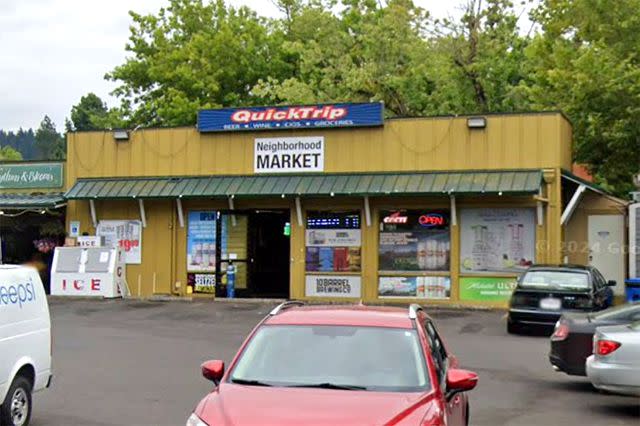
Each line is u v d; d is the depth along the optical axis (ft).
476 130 81.30
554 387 43.19
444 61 116.98
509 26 120.26
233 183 86.89
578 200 85.20
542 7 100.42
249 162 88.02
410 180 81.41
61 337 61.82
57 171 96.94
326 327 23.82
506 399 39.99
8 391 31.17
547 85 100.01
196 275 90.43
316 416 19.35
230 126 88.33
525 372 47.57
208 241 90.43
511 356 53.11
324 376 22.06
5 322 31.22
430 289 82.53
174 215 91.04
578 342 40.75
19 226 100.53
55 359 51.55
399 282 83.41
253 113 87.45
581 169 106.83
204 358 51.98
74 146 94.53
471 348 56.39
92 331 65.36
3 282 31.55
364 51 124.98
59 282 90.27
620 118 90.63
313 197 85.20
